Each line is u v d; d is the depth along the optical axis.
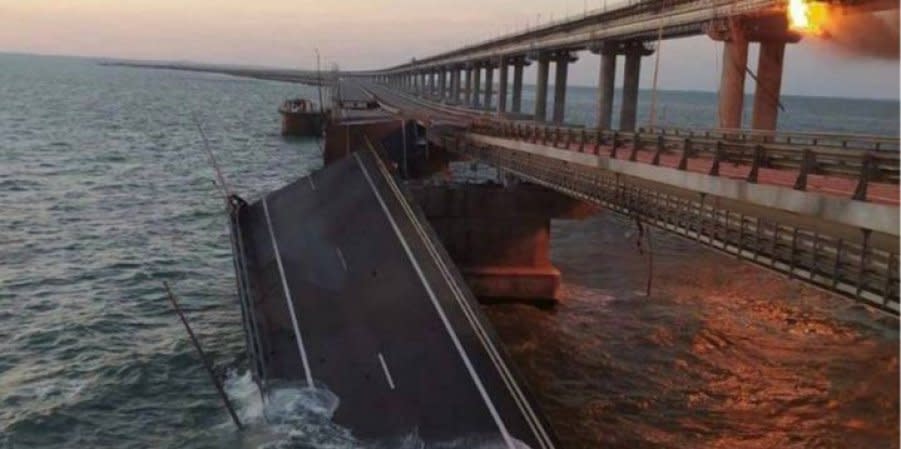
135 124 167.75
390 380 27.34
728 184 24.56
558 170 41.72
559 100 131.88
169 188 82.62
